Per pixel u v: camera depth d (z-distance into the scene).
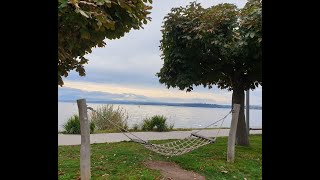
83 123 4.24
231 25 6.72
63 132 10.30
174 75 7.58
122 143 7.91
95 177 4.55
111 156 6.04
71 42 3.37
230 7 7.00
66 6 2.73
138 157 5.96
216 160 5.93
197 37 6.74
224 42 6.80
